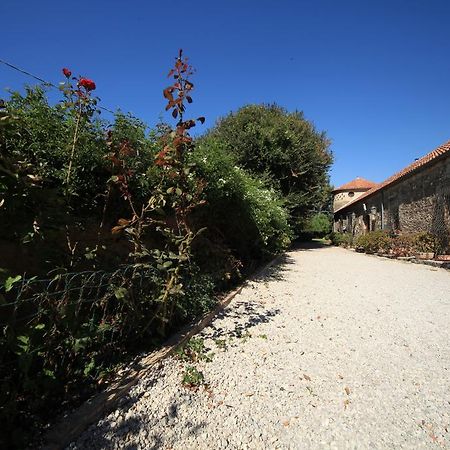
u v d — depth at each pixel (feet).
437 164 39.55
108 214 12.71
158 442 7.32
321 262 40.34
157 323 12.10
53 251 9.27
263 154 58.85
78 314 8.18
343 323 15.69
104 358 9.52
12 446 6.41
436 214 39.91
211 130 68.33
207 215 18.75
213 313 15.58
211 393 9.35
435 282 26.27
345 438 7.80
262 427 8.08
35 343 7.01
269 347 12.62
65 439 6.80
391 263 39.24
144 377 9.48
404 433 8.01
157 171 12.45
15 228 7.87
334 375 10.68
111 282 9.37
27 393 7.33
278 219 33.71
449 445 7.64
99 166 11.91
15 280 6.26
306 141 64.39
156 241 15.16
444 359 11.97
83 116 10.37
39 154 10.28
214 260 18.84
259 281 25.16
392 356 12.16
